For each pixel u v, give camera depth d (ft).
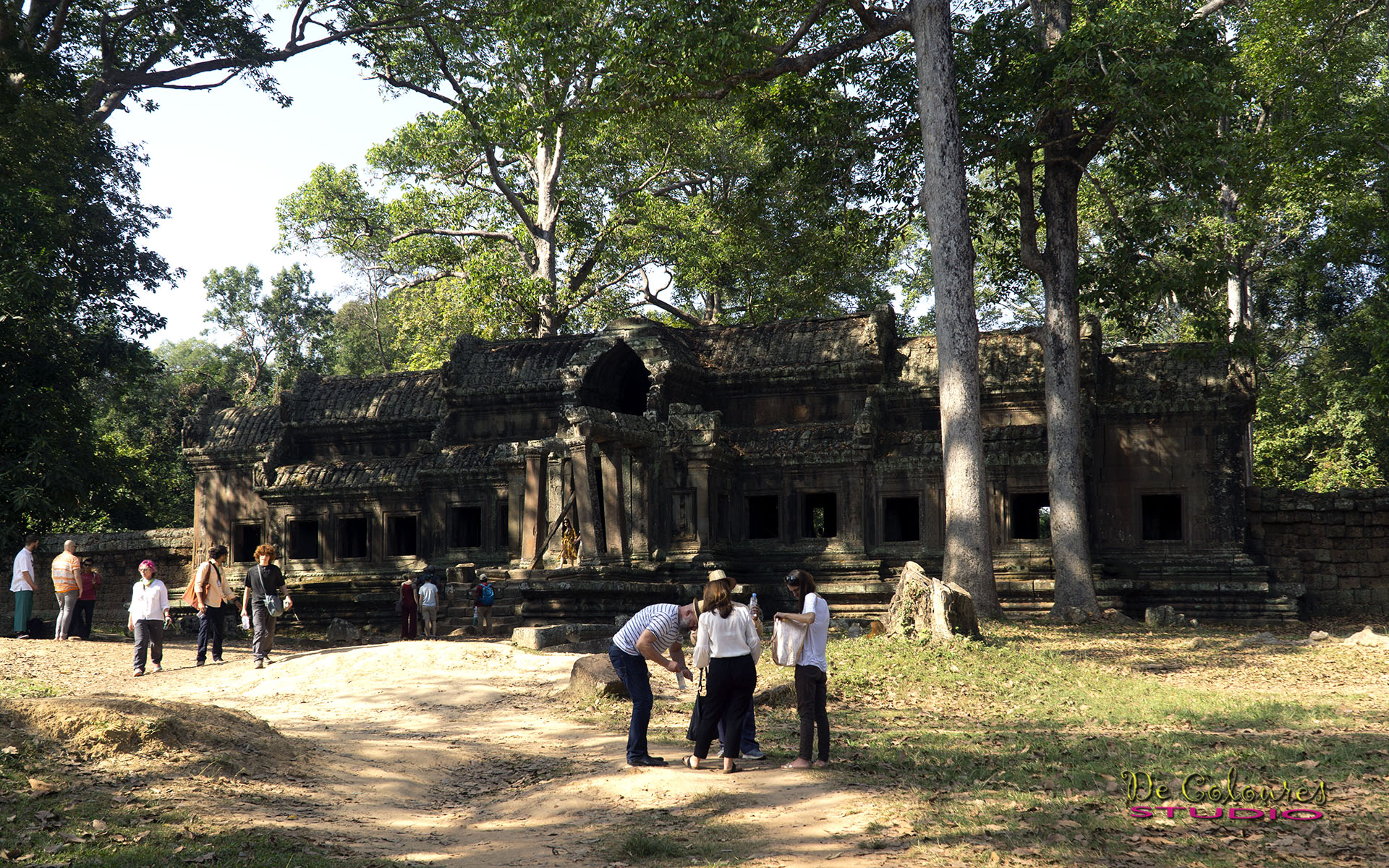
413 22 125.18
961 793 29.09
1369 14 98.58
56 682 52.44
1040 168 118.52
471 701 47.19
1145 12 79.36
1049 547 99.91
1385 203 94.02
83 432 96.27
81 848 23.08
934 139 81.46
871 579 102.12
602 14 95.66
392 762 35.14
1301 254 115.24
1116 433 104.58
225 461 129.08
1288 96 96.99
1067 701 48.29
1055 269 91.86
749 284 154.92
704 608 32.14
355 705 46.44
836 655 57.57
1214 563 98.99
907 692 49.49
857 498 105.19
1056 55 83.10
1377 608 98.32
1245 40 98.99
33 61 95.66
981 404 108.78
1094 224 117.19
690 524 103.50
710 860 23.45
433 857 24.66
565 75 94.73
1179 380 103.60
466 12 122.01
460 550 115.65
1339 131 92.84
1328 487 139.03
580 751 36.35
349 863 23.27
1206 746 36.40
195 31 120.06
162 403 220.43
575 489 94.48
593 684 46.52
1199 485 101.50
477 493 115.44
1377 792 29.09
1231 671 59.47
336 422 127.95
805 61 88.74
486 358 123.44
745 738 33.60
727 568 100.78
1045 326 92.07
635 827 26.32
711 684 31.53
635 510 103.55
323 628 108.58
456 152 156.25
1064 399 89.81
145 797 27.48
